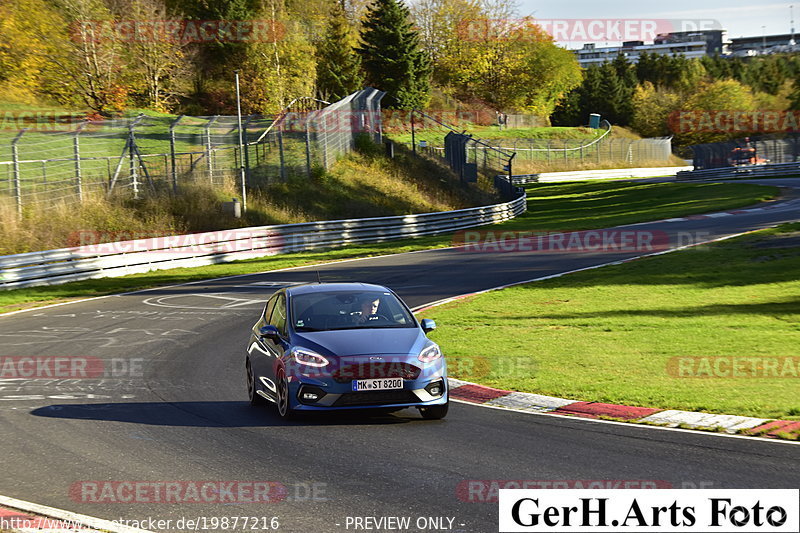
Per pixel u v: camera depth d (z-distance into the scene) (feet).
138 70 285.64
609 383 49.44
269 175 190.60
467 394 48.42
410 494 28.40
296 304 44.42
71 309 90.48
